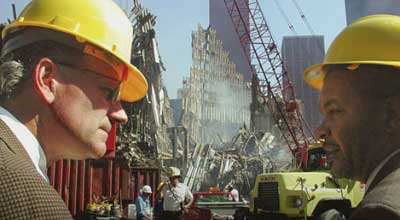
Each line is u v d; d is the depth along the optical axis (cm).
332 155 165
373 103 150
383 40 160
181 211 1120
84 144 162
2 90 148
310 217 1158
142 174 2450
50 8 167
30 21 164
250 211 1387
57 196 121
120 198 2125
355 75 156
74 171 1972
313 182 1195
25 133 141
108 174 2144
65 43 160
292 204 1196
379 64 152
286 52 13488
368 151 148
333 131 158
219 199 2034
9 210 107
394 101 149
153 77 4638
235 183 6325
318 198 1167
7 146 122
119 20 185
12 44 159
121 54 179
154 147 4266
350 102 153
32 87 152
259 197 1327
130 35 194
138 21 4753
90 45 165
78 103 160
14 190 110
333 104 160
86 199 2020
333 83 161
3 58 160
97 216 1867
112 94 174
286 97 5378
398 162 138
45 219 112
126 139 2922
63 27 162
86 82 164
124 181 2211
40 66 153
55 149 158
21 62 153
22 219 108
